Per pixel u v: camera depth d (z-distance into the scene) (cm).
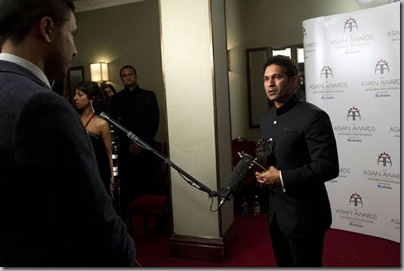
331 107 304
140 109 371
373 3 372
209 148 260
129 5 471
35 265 64
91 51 500
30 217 64
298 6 422
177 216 276
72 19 78
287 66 156
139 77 476
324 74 304
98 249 65
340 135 303
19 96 62
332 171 145
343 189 309
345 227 313
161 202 303
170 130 271
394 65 268
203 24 253
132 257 73
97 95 253
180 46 261
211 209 263
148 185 360
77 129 65
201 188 193
